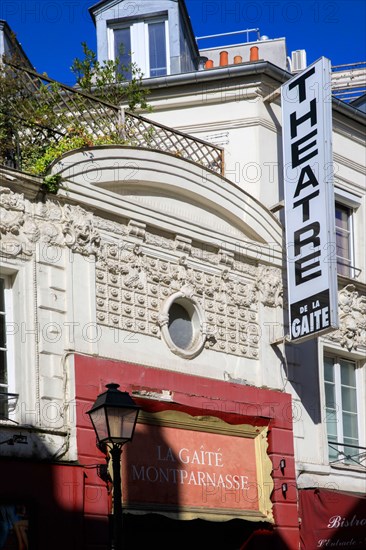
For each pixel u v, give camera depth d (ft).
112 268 56.80
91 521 51.62
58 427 52.29
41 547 49.42
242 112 68.90
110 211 57.16
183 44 79.25
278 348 64.49
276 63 83.30
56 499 50.57
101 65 77.61
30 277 53.26
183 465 56.70
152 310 58.29
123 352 56.13
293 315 63.41
